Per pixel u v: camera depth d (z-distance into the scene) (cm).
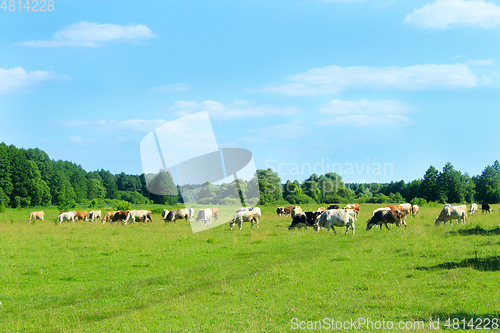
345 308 799
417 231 2027
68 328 753
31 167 8875
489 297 812
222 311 809
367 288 945
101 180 12712
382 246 1580
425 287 922
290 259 1430
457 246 1466
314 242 1878
